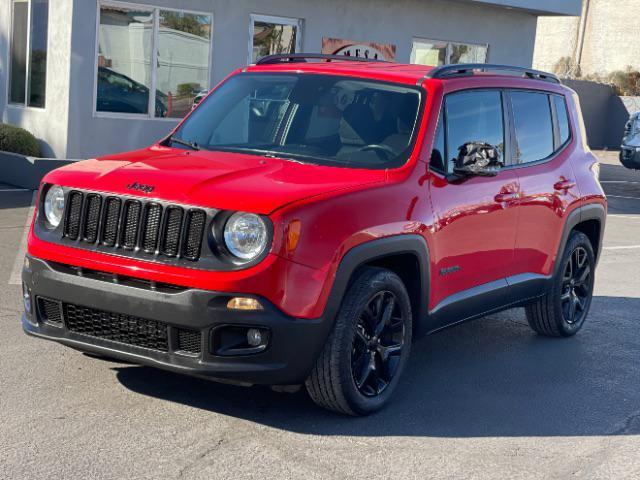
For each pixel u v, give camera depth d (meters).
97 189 4.57
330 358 4.61
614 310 8.09
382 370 5.04
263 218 4.32
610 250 11.27
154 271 4.37
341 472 4.16
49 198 4.79
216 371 4.34
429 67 6.04
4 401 4.73
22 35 14.27
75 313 4.66
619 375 6.14
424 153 5.25
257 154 5.33
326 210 4.49
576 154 6.96
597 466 4.49
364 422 4.86
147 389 5.04
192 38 14.34
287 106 5.59
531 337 7.05
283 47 15.53
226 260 4.32
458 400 5.37
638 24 38.75
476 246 5.64
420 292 5.18
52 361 5.41
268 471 4.11
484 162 5.29
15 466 3.96
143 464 4.08
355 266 4.59
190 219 4.37
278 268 4.31
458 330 7.12
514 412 5.23
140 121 13.92
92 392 4.94
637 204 16.66
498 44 18.88
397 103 5.46
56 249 4.64
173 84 14.27
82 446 4.23
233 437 4.48
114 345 4.55
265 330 4.34
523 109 6.33
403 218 4.93
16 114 14.45
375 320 4.88
